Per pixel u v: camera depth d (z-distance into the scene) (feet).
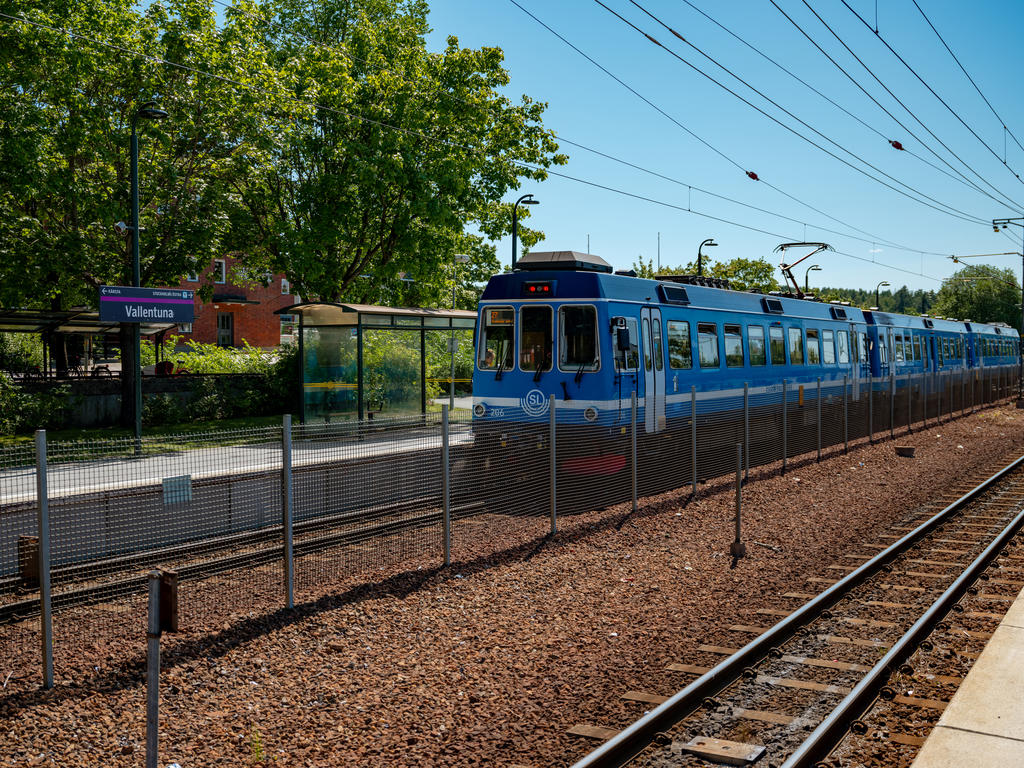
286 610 28.76
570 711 21.76
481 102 90.84
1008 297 349.41
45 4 70.49
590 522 43.29
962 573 34.50
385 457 36.06
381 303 99.91
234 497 31.58
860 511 49.57
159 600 16.55
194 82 75.97
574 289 49.42
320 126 90.22
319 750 19.49
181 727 20.57
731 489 54.19
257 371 100.42
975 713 20.52
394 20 101.71
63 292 91.35
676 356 55.62
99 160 76.28
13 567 26.96
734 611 30.42
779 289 83.97
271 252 92.89
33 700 21.70
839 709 20.70
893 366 96.84
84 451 27.84
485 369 51.62
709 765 19.07
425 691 23.03
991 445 83.46
